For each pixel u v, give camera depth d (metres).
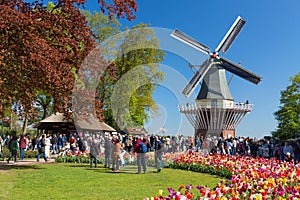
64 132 33.38
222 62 36.75
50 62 13.11
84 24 15.92
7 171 14.59
